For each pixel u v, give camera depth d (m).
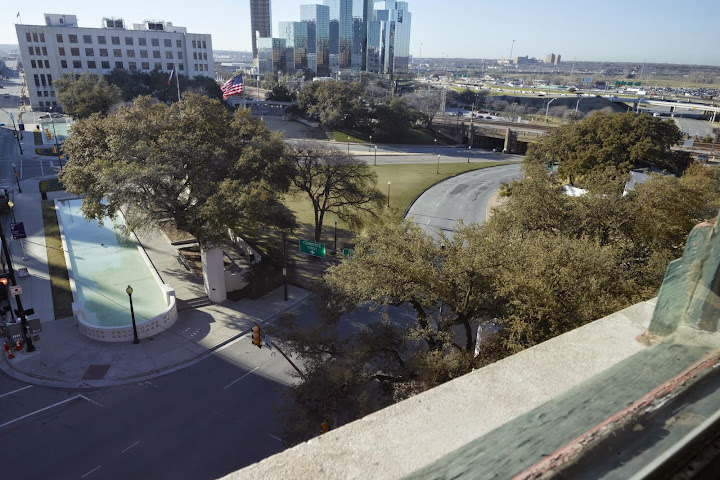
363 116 103.12
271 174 33.19
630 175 43.12
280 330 20.89
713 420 1.28
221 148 33.16
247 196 27.28
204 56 130.38
